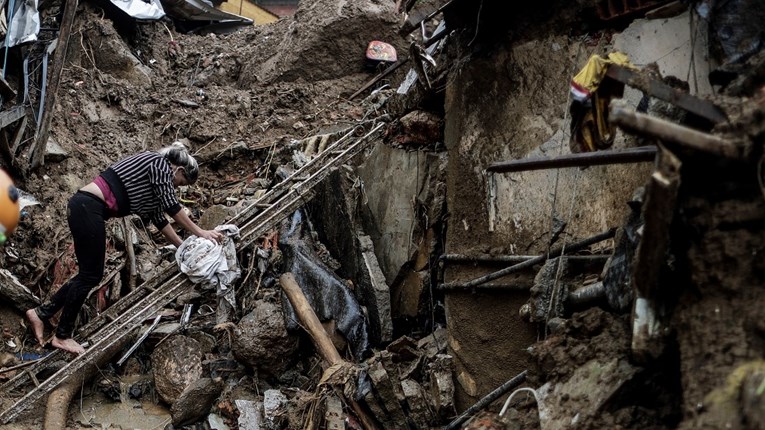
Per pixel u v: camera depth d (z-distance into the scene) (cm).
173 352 584
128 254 652
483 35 515
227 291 592
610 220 399
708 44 354
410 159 607
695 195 266
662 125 244
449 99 558
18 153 693
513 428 344
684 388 252
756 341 238
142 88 908
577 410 300
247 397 570
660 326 280
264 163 812
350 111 881
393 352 547
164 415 562
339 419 517
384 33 962
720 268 254
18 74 725
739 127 248
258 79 957
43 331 573
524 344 456
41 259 632
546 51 461
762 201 248
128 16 1001
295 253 636
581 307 374
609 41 415
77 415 552
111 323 563
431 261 582
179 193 779
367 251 629
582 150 348
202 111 874
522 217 469
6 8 684
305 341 602
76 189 715
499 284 475
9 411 522
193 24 1342
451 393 511
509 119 489
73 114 809
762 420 216
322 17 962
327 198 682
